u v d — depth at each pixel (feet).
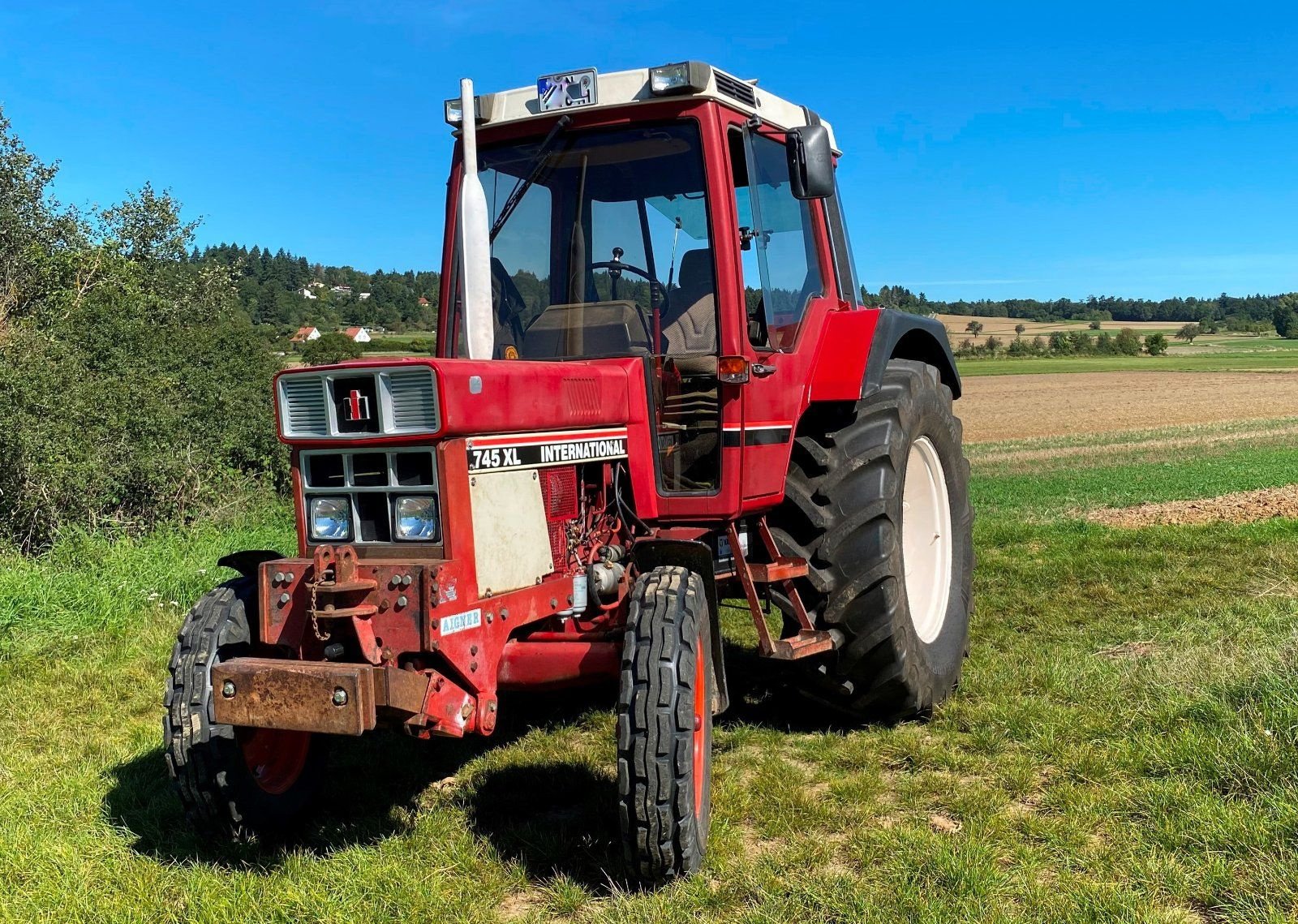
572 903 10.09
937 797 12.28
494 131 13.73
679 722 9.96
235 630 11.25
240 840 11.27
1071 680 15.85
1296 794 10.88
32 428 26.35
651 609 10.44
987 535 31.42
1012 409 139.13
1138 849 10.44
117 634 21.65
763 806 12.21
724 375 12.61
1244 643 16.93
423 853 11.21
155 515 31.42
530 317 13.44
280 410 10.66
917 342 17.63
